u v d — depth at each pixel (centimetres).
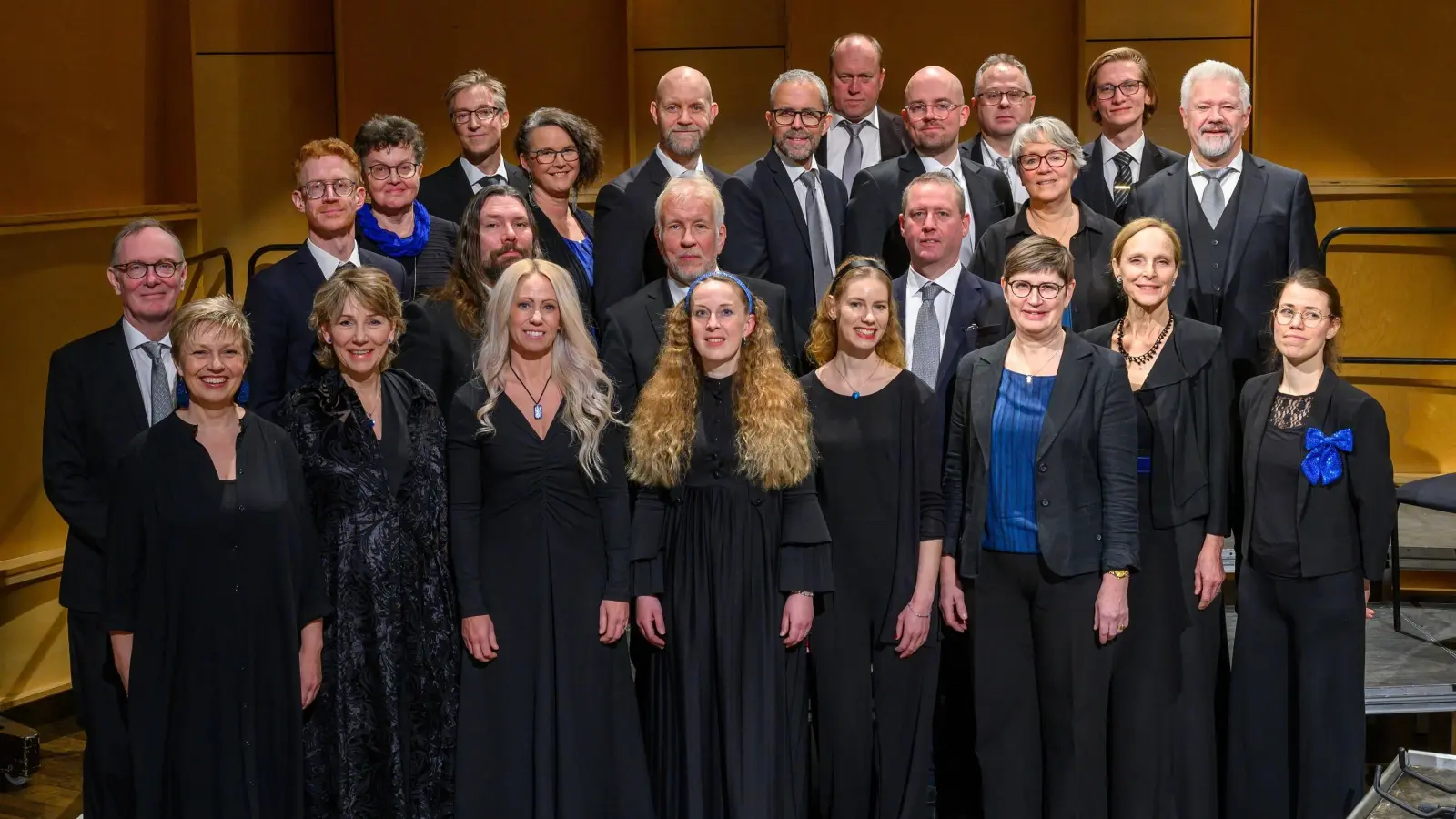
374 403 303
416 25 548
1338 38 510
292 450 291
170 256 318
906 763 317
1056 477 305
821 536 305
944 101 395
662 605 310
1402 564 445
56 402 317
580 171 398
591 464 304
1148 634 316
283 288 341
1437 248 509
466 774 300
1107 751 322
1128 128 427
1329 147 516
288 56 546
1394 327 515
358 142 372
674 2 546
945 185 346
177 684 281
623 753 308
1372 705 357
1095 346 312
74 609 315
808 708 333
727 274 313
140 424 318
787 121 386
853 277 314
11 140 443
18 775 388
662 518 311
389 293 299
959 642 353
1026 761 313
